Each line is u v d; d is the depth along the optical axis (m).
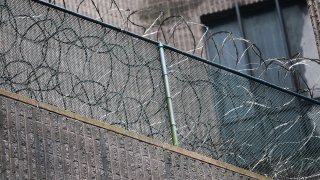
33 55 9.12
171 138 9.85
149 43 10.20
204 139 10.16
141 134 9.50
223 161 10.23
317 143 11.08
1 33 8.99
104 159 8.81
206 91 10.44
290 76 15.60
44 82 9.15
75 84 9.34
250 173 10.25
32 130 8.34
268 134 10.74
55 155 8.39
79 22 9.66
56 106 8.84
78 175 8.49
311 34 16.05
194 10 16.47
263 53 16.05
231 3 16.39
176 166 9.49
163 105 9.98
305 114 11.10
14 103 8.31
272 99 10.95
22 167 8.08
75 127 8.72
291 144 10.87
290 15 16.28
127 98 9.67
